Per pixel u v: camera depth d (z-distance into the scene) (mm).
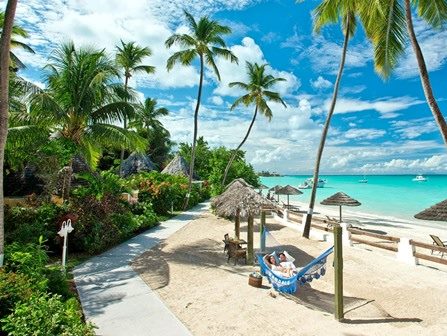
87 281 8961
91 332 5305
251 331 6633
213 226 18891
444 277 10539
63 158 13125
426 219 8391
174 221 19938
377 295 9000
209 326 6777
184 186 26984
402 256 12250
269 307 7859
